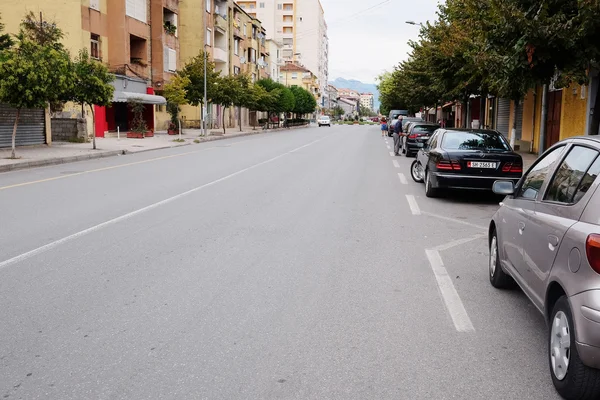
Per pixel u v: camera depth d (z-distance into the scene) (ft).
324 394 11.32
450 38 65.98
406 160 70.64
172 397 11.12
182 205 33.86
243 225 28.14
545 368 12.64
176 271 19.90
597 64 40.34
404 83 143.02
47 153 68.44
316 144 104.78
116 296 17.17
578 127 62.23
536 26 33.50
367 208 34.14
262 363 12.69
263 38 256.73
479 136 39.55
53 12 106.11
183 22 166.61
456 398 11.23
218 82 134.00
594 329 10.08
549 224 12.66
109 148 80.18
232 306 16.39
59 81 59.31
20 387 11.51
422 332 14.64
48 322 15.03
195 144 102.47
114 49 119.65
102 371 12.23
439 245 24.68
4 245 23.47
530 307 16.67
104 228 27.02
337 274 19.83
